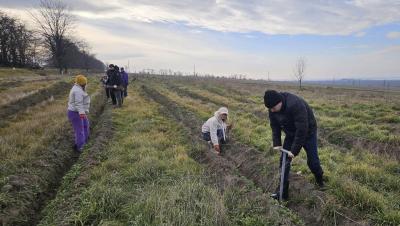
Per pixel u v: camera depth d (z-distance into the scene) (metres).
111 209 6.03
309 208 6.57
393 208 6.40
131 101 21.20
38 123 12.81
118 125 13.82
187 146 10.45
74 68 116.19
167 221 5.37
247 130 12.30
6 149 9.32
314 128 6.79
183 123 15.16
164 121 14.66
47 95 23.50
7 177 7.30
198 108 18.80
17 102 18.50
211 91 33.88
